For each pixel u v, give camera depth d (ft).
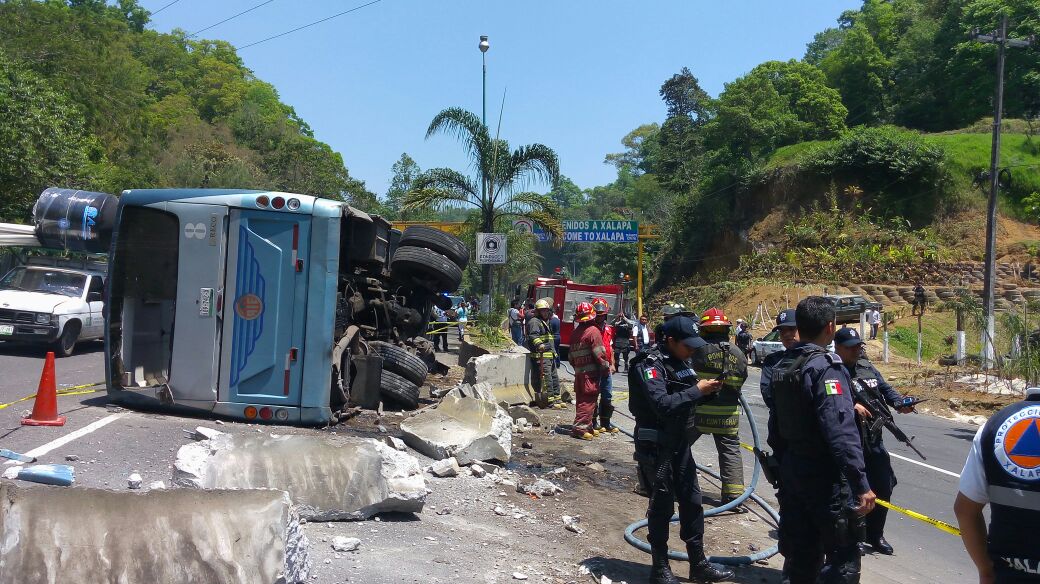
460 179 85.35
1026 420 9.52
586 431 36.88
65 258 63.00
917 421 55.16
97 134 139.23
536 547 20.49
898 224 164.76
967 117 208.74
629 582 18.78
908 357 108.47
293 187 194.80
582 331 37.19
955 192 167.43
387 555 17.84
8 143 77.41
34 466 20.89
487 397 33.47
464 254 46.80
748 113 198.08
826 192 176.65
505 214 85.81
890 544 24.85
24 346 60.49
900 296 144.46
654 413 18.63
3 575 12.89
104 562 13.37
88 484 20.59
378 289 41.22
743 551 22.36
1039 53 194.08
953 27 222.69
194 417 30.89
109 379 31.63
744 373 26.50
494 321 80.38
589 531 22.58
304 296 31.04
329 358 31.22
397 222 105.09
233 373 30.81
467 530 20.83
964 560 23.49
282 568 13.94
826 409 15.11
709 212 198.18
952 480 34.14
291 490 19.45
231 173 183.42
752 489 26.32
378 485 20.17
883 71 231.71
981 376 71.77
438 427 29.12
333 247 31.19
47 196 49.32
